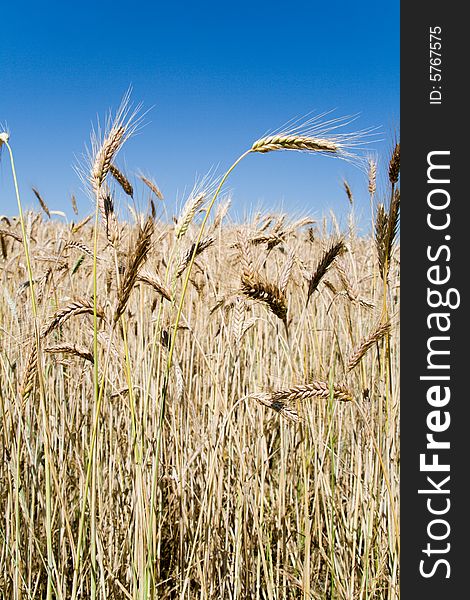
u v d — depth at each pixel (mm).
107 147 605
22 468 789
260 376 958
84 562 794
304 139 558
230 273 1045
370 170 787
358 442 827
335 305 1010
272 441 1014
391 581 741
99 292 910
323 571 895
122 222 642
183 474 820
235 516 845
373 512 844
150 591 652
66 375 1004
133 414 644
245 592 827
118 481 919
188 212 694
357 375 941
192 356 964
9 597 755
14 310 811
